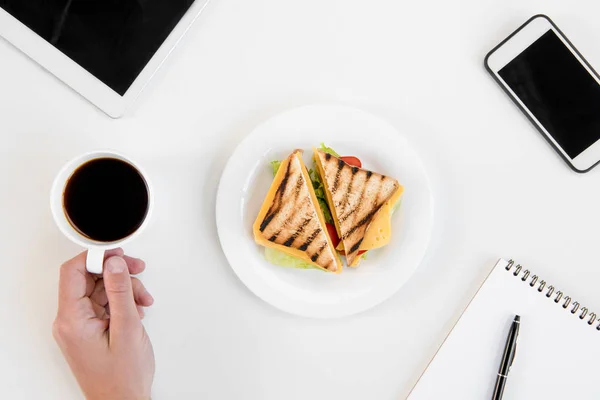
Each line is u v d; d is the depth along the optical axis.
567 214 0.75
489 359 0.74
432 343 0.75
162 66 0.73
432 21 0.74
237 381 0.75
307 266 0.72
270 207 0.71
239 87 0.74
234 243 0.71
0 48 0.72
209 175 0.74
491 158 0.74
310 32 0.74
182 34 0.71
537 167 0.74
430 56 0.74
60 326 0.67
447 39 0.74
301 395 0.75
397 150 0.72
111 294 0.65
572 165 0.73
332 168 0.70
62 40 0.71
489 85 0.74
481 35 0.74
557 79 0.72
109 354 0.67
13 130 0.73
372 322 0.75
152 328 0.74
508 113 0.74
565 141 0.73
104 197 0.66
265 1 0.73
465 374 0.74
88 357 0.67
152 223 0.73
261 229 0.70
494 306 0.74
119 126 0.73
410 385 0.75
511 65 0.72
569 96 0.72
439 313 0.75
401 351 0.75
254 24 0.73
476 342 0.74
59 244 0.74
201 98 0.73
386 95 0.74
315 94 0.74
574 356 0.75
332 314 0.71
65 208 0.66
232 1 0.73
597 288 0.75
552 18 0.74
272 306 0.74
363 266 0.72
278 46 0.74
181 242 0.74
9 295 0.73
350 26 0.74
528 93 0.73
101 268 0.65
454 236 0.75
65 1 0.71
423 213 0.72
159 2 0.71
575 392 0.75
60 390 0.74
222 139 0.74
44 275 0.74
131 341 0.66
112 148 0.73
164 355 0.74
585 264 0.75
